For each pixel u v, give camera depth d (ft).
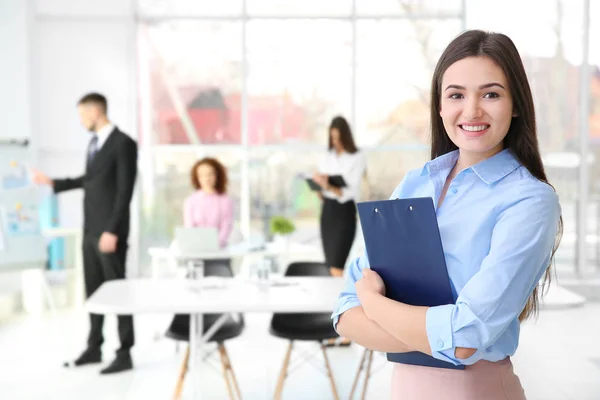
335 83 28.99
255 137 29.12
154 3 28.71
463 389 4.66
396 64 28.81
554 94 26.91
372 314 4.69
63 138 28.09
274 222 20.29
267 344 19.43
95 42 28.17
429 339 4.36
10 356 18.25
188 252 18.11
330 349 18.72
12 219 18.78
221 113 29.04
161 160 29.01
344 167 19.12
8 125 25.64
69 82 28.14
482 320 4.25
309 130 29.09
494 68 4.55
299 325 14.49
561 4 26.81
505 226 4.43
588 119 26.78
